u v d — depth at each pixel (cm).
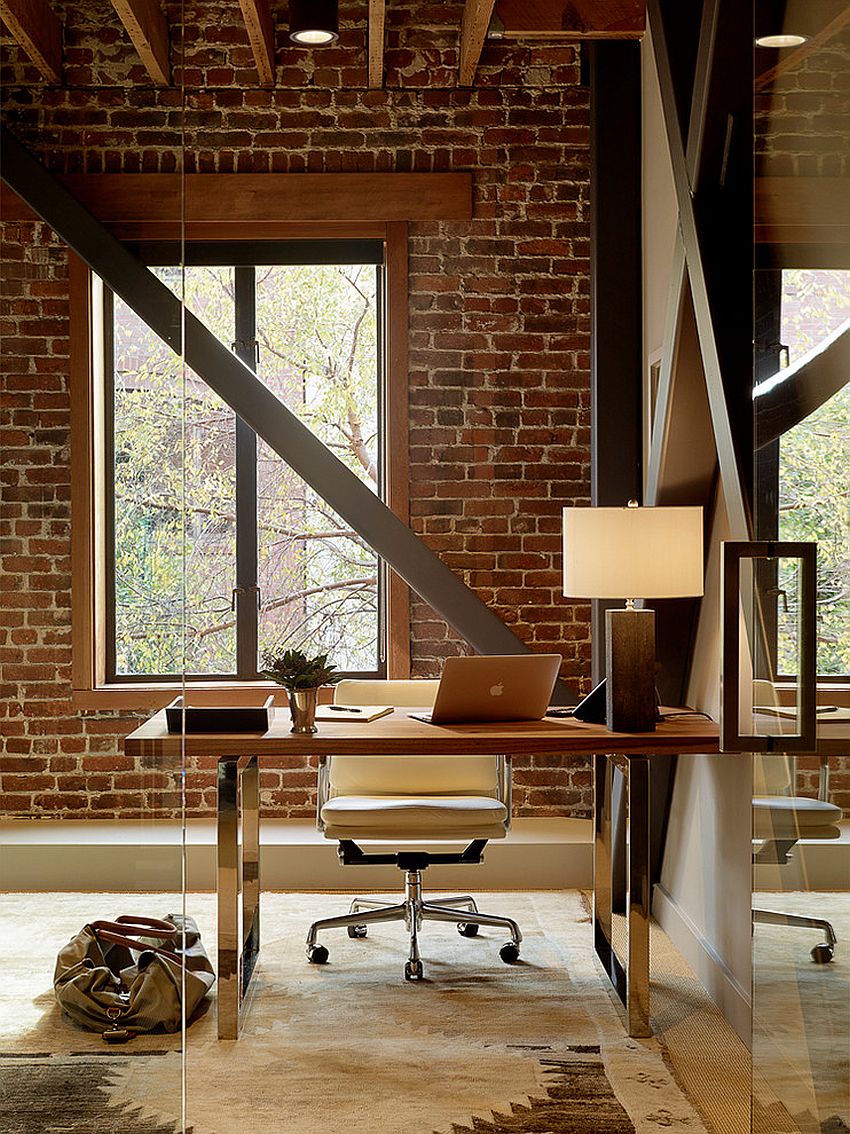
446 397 526
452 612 485
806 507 221
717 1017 352
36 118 206
